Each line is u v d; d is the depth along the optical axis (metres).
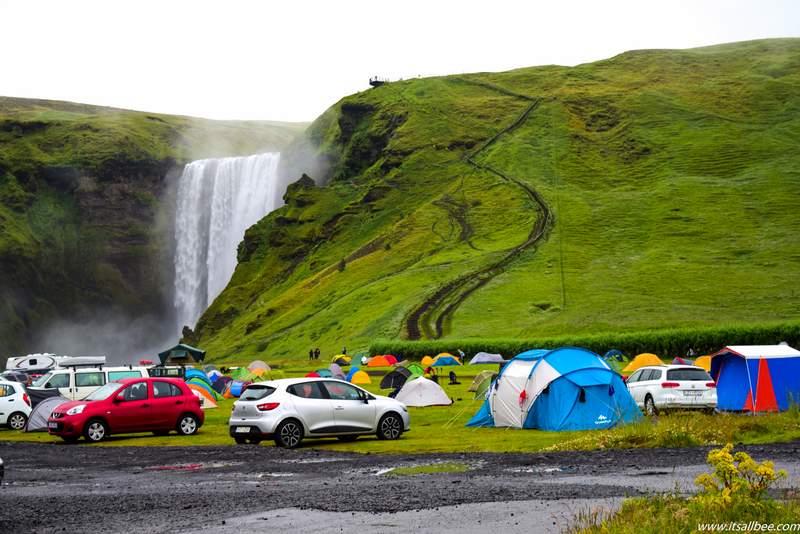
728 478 12.62
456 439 29.02
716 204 186.50
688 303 135.12
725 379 35.47
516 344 106.12
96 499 17.05
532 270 159.88
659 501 13.13
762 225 173.75
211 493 17.45
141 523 14.09
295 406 27.98
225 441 31.42
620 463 20.31
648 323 121.88
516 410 32.84
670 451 22.58
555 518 13.39
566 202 197.12
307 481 19.14
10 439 35.28
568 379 31.73
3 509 15.97
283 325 170.25
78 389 42.00
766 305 130.12
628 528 11.53
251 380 64.50
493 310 140.50
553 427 31.34
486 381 47.88
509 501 15.12
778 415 28.61
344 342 140.12
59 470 23.47
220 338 190.38
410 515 14.06
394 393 49.00
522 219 191.00
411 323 137.88
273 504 15.63
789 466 18.52
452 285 155.50
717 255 160.50
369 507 14.90
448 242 188.00
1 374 64.69
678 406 34.12
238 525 13.64
